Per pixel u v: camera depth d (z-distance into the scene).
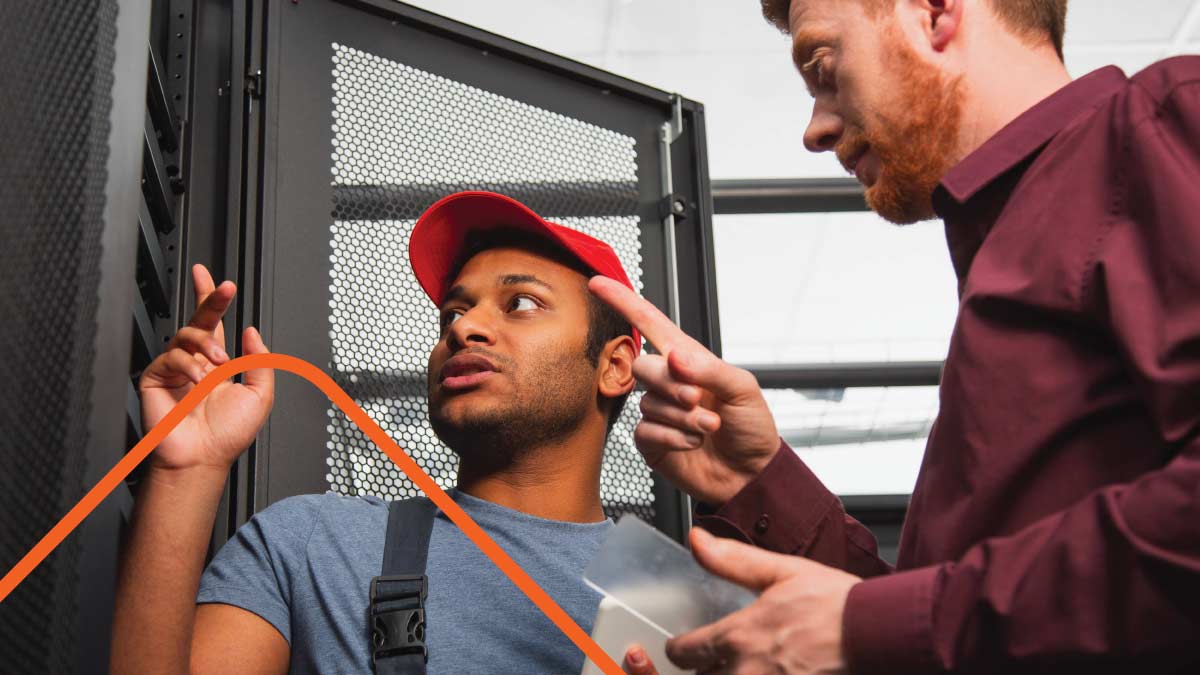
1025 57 1.35
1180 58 1.09
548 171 2.21
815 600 1.01
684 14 3.78
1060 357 1.08
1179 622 0.87
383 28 2.13
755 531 1.48
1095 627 0.90
